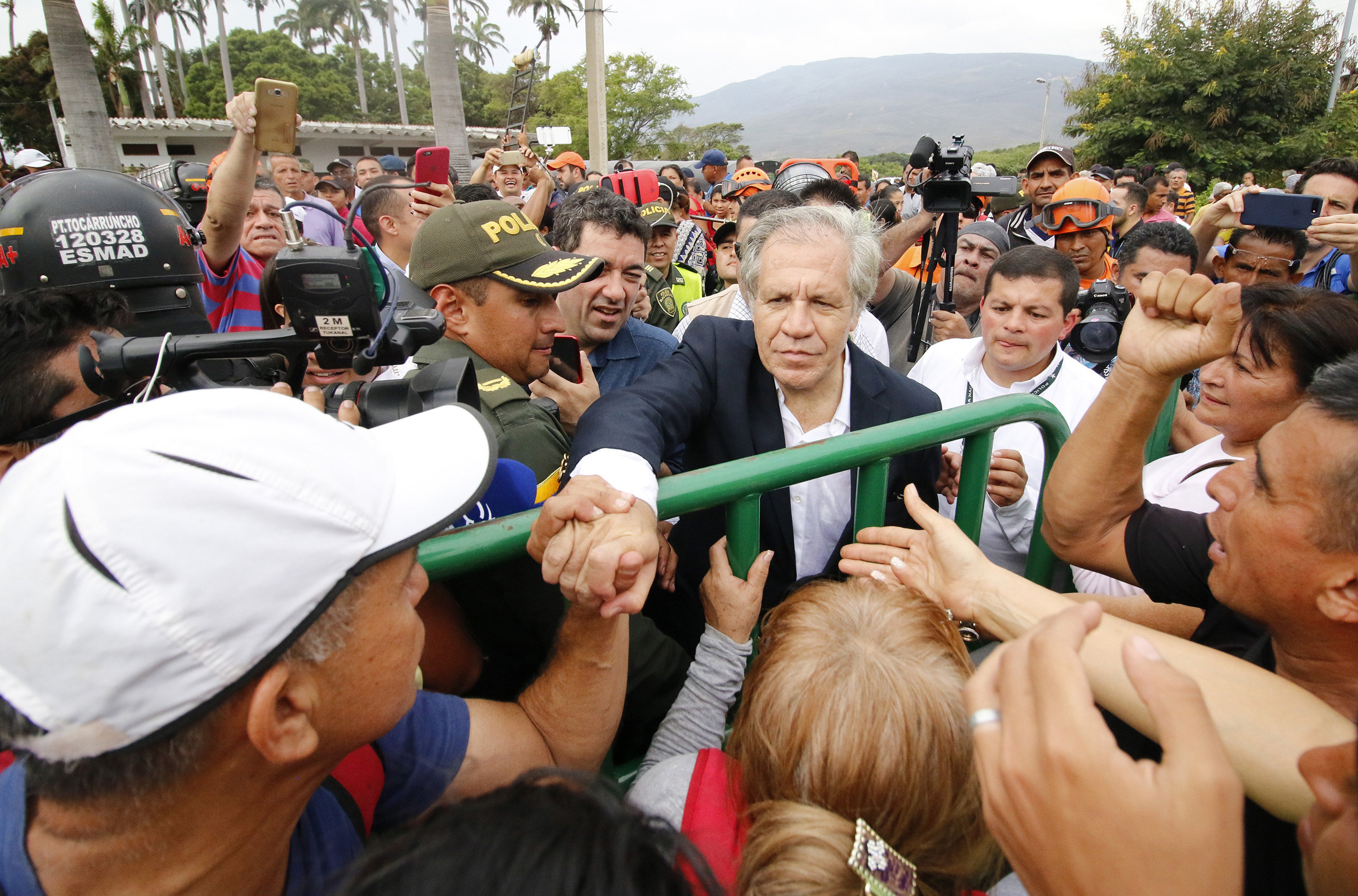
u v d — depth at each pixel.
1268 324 1.51
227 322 2.58
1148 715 0.87
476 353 1.62
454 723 0.94
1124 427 1.13
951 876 0.74
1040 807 0.56
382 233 3.19
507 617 1.24
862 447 1.18
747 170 5.57
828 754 0.69
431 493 0.71
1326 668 0.92
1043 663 0.59
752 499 1.12
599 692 0.99
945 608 1.04
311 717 0.63
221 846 0.63
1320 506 0.81
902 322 3.48
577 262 1.58
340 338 1.01
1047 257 2.17
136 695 0.52
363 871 0.52
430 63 10.20
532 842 0.50
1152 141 17.19
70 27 9.32
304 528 0.58
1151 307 1.05
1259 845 0.89
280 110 1.91
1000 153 39.53
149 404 0.58
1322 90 16.73
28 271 1.50
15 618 0.51
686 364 1.50
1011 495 1.76
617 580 0.86
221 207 2.34
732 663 1.15
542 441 1.41
